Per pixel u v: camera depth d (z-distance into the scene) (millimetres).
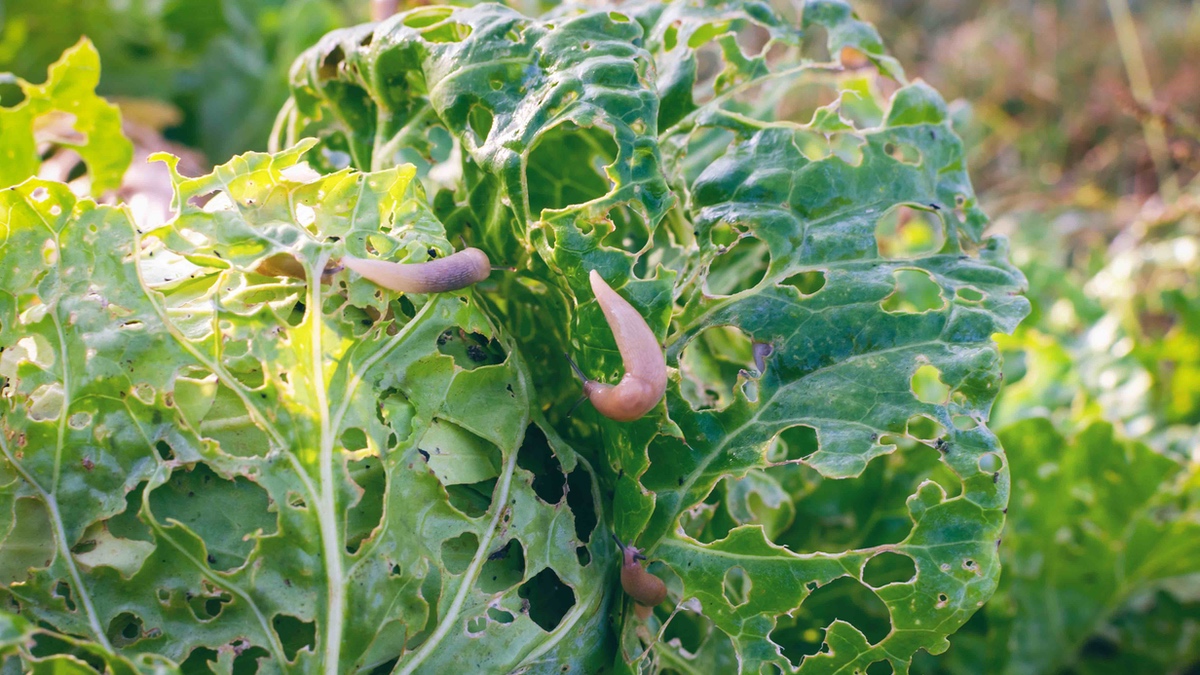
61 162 569
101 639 409
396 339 428
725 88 488
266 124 776
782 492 498
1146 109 670
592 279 436
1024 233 859
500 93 448
